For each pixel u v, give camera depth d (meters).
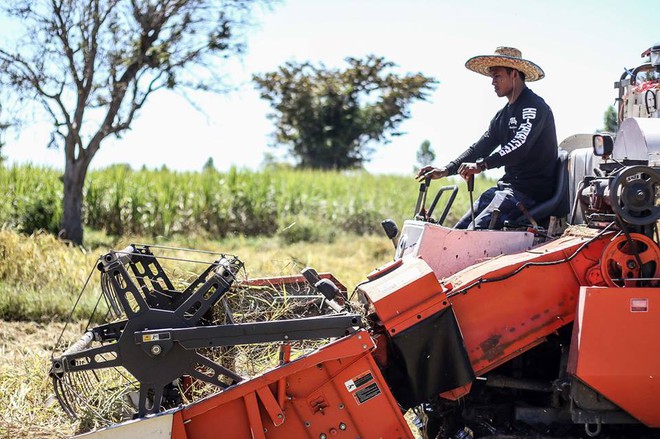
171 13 16.28
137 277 5.65
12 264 11.20
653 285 5.10
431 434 5.73
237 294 5.77
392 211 20.98
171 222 19.69
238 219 20.06
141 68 16.41
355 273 12.00
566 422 5.41
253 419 4.77
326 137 37.28
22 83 15.50
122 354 4.87
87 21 15.86
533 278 5.22
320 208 20.58
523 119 6.21
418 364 5.03
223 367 4.93
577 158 6.46
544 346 5.71
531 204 6.30
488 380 5.43
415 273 5.13
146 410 4.84
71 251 12.73
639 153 5.32
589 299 5.00
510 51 6.45
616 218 5.11
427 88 37.81
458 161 6.76
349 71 37.28
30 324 9.33
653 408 4.98
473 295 5.18
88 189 19.47
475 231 5.79
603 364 4.93
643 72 6.48
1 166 19.70
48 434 5.65
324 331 4.87
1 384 6.57
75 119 16.42
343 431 4.91
